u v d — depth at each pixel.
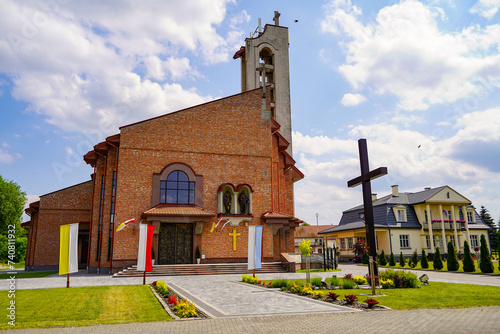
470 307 10.42
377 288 15.07
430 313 9.49
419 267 31.50
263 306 10.60
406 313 9.49
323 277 20.25
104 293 13.05
